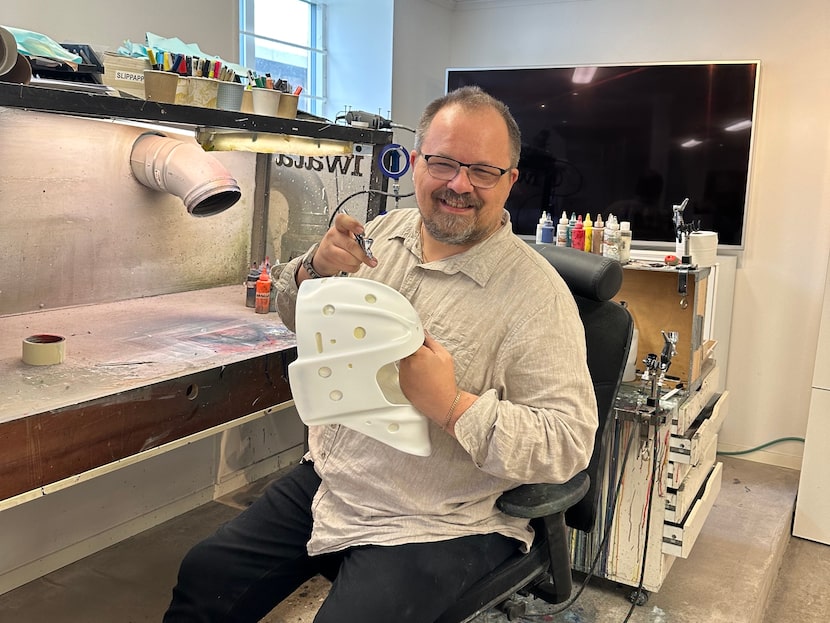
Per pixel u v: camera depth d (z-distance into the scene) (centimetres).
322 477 143
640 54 319
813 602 233
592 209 330
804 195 297
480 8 350
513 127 134
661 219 318
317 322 117
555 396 124
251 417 176
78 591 208
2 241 190
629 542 208
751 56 299
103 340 181
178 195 209
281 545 145
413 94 338
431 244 144
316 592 213
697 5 305
